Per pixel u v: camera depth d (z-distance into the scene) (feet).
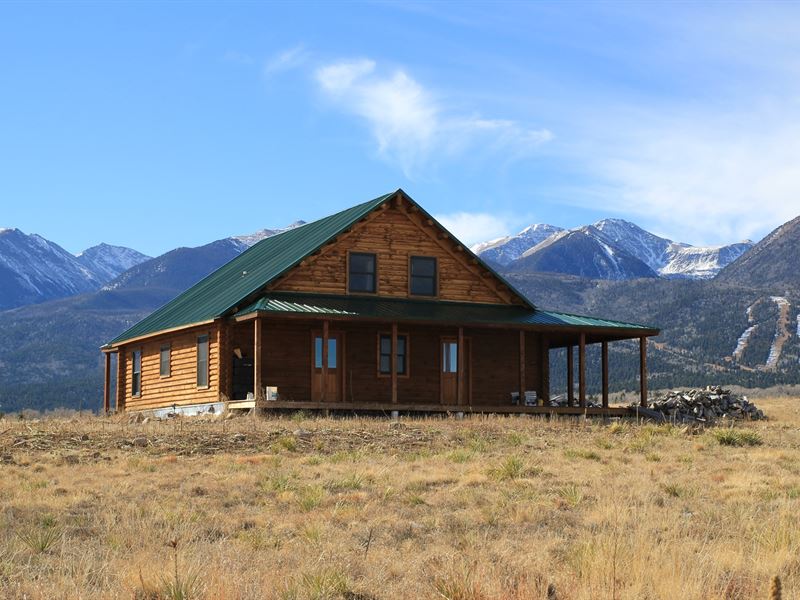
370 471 67.41
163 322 135.74
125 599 36.27
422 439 85.97
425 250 127.13
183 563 39.96
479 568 39.19
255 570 40.42
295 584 37.86
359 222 123.95
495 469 68.28
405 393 125.70
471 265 129.08
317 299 119.34
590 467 71.61
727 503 57.72
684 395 128.98
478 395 129.80
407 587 39.04
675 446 85.30
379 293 124.16
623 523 49.96
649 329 126.52
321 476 66.28
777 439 92.53
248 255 155.74
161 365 133.08
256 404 107.65
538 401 128.57
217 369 118.21
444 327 128.67
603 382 132.36
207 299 132.57
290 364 120.26
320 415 109.40
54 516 51.90
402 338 126.62
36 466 68.85
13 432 85.10
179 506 55.11
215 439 81.92
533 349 134.62
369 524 51.42
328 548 45.24
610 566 38.58
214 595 35.81
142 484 62.28
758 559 41.65
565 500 57.82
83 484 62.08
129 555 42.70
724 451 82.69
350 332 123.54
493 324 119.24
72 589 37.35
